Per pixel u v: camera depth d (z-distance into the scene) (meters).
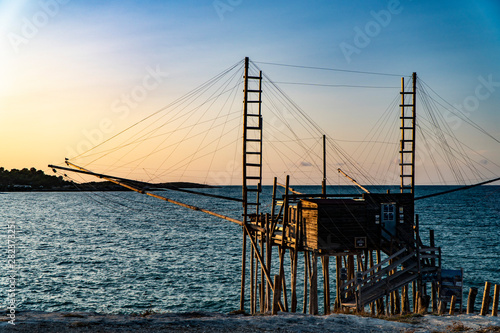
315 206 27.00
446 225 96.12
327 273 29.64
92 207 172.88
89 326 17.62
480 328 19.39
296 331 18.34
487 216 117.81
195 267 51.69
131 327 17.88
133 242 72.44
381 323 20.33
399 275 27.80
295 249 27.94
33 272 48.19
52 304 36.56
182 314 21.52
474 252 61.88
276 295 26.33
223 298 38.94
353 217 27.66
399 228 28.47
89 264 53.16
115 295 39.53
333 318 20.88
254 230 32.31
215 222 109.31
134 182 30.98
